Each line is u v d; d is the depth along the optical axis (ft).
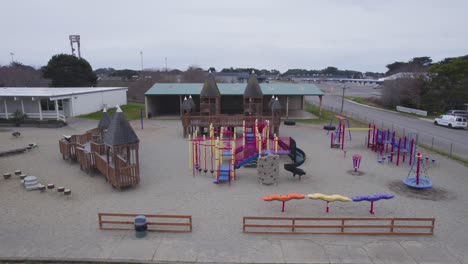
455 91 172.86
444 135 113.70
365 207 51.11
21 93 126.62
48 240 40.78
